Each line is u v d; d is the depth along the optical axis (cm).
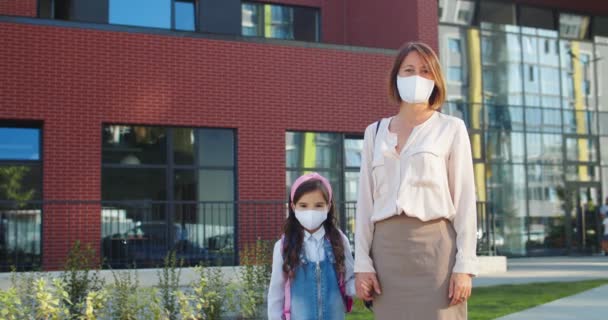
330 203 404
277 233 1257
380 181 321
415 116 325
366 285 320
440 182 311
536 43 1825
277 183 1288
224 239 1230
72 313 716
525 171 1762
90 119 1166
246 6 1484
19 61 1128
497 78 1755
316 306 391
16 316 602
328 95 1345
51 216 1116
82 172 1150
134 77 1202
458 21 1736
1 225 1101
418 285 308
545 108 1814
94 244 1134
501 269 1330
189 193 1242
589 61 1908
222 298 738
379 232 320
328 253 399
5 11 1181
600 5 1992
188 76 1240
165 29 1230
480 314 788
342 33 1586
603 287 1048
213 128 1267
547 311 802
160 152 1234
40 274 872
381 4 1514
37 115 1131
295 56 1325
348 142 1387
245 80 1283
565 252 1797
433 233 310
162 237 1193
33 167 1152
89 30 1178
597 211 1855
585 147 1867
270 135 1291
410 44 329
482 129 1714
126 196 1199
